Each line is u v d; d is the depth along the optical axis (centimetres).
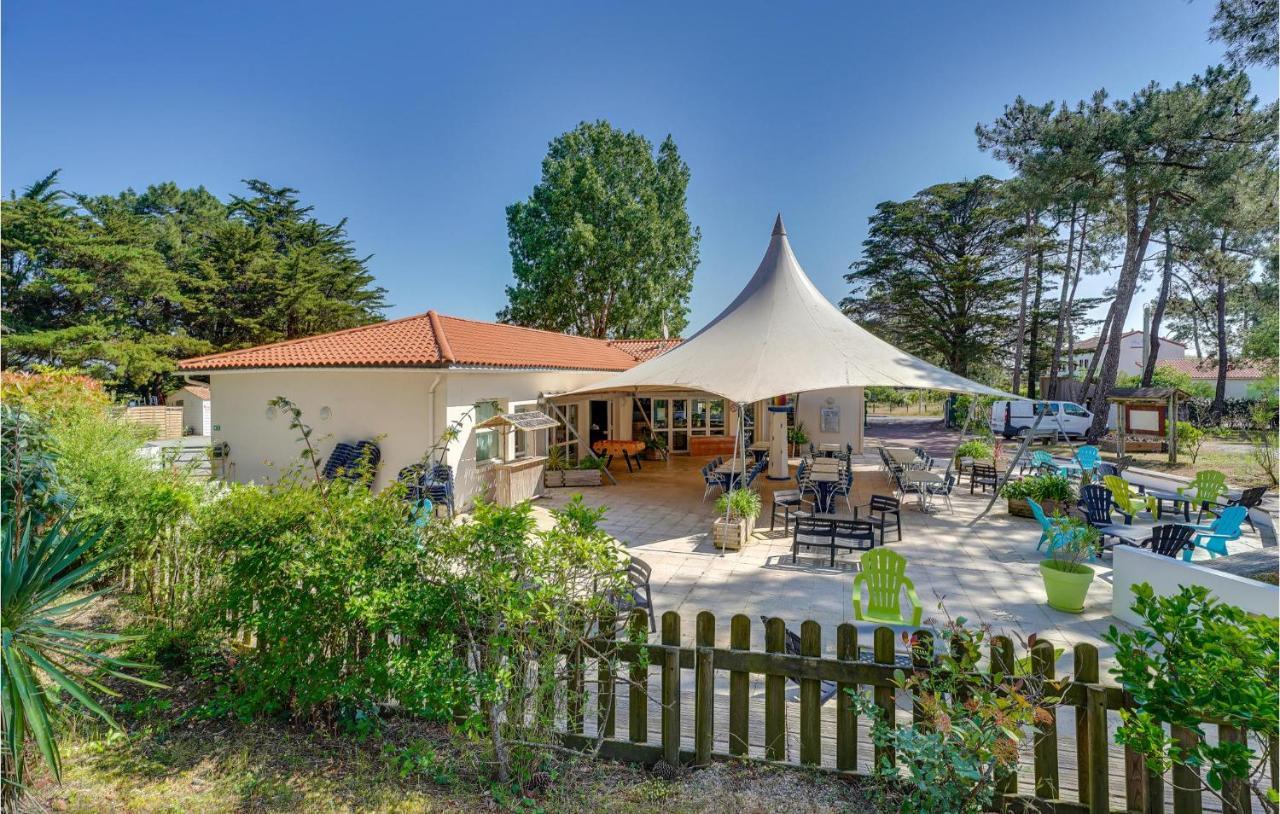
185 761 359
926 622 376
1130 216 2328
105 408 876
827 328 1359
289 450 1305
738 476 1276
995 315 3653
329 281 3659
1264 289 2564
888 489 1523
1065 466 1523
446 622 345
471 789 337
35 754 342
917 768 293
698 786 336
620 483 1650
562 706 361
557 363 1603
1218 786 250
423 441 1184
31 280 2666
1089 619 663
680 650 355
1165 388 2047
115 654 475
